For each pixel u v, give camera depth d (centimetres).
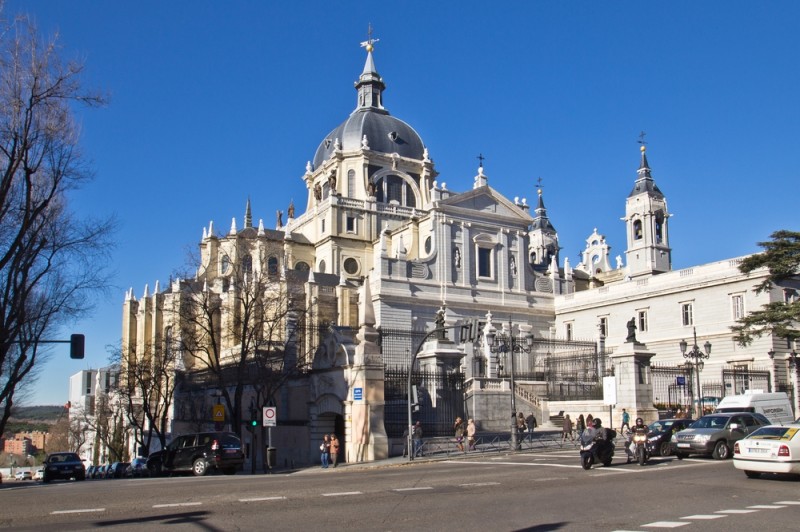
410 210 10694
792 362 6219
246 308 5169
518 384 5862
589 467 2844
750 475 2445
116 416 9500
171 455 3644
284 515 1645
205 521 1560
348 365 4212
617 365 4969
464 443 4391
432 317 8675
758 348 6875
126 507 1809
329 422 4472
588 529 1458
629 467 2920
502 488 2198
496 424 5331
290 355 5209
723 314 7369
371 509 1742
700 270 7669
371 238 10288
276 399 5300
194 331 6112
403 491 2128
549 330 9469
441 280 8862
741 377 6350
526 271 9575
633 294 8375
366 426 4044
